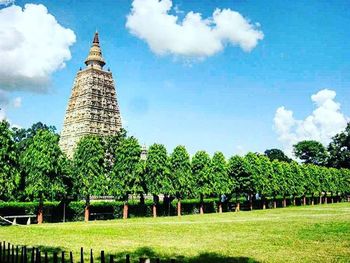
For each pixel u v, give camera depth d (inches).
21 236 1298.0
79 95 5654.5
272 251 996.6
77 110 5615.2
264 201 3641.7
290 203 4301.2
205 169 2970.0
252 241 1189.1
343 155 6205.7
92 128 5467.5
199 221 2033.7
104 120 5620.1
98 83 5659.5
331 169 4849.9
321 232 1405.0
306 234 1350.9
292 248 1043.9
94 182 2191.2
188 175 2797.7
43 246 1060.5
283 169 3966.5
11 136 1883.6
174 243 1145.4
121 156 2439.7
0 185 1809.8
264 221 1974.7
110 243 1135.0
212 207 3282.5
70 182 2138.3
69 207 2233.0
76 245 1087.0
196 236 1321.4
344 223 1740.9
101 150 2269.9
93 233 1392.7
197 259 886.4
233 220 2086.6
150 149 2628.0
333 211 2849.4
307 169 4372.5
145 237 1285.7
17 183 1879.9
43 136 2015.3
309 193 4375.0
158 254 952.3
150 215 2664.9
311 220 1977.1
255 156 3567.9
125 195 2420.0
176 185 2709.2
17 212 2054.6
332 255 931.3
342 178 4881.9
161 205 2763.3
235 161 3346.5
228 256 925.8
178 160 2792.8
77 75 5816.9
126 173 2416.3
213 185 2992.1
